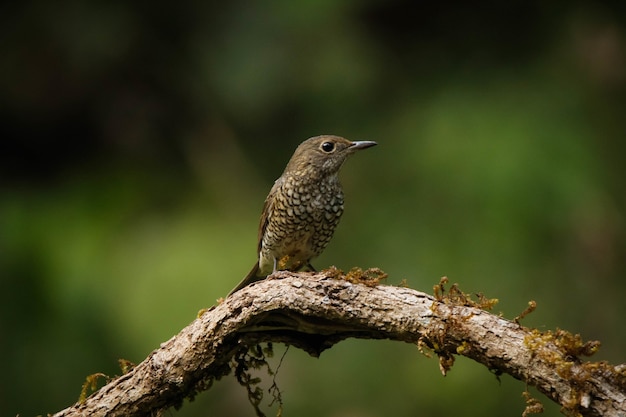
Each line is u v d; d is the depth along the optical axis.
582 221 12.33
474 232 12.16
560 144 12.28
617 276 12.68
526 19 13.93
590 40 13.77
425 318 6.56
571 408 5.96
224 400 12.62
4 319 11.63
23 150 13.21
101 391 7.55
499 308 12.07
